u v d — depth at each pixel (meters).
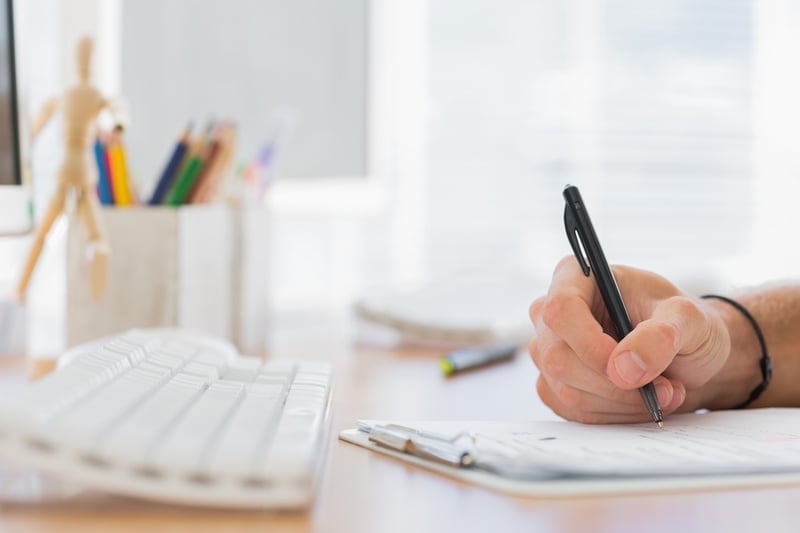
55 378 0.51
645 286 0.64
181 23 1.54
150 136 1.52
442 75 1.84
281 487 0.41
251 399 0.56
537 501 0.44
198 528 0.40
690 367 0.62
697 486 0.47
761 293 0.76
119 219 1.09
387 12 1.76
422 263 1.82
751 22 2.05
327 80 1.65
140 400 0.51
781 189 2.07
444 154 1.84
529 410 0.76
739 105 2.05
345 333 1.48
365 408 0.77
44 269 1.21
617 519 0.42
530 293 1.55
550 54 1.91
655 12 1.98
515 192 1.88
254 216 1.24
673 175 2.01
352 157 1.67
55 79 1.30
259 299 1.28
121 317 1.09
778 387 0.72
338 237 1.71
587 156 1.94
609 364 0.57
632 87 1.97
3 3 0.90
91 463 0.40
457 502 0.44
